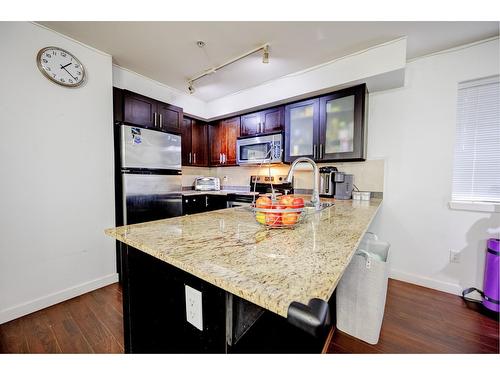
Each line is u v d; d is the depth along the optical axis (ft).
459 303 6.15
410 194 7.41
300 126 8.79
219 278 1.67
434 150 7.00
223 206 10.97
